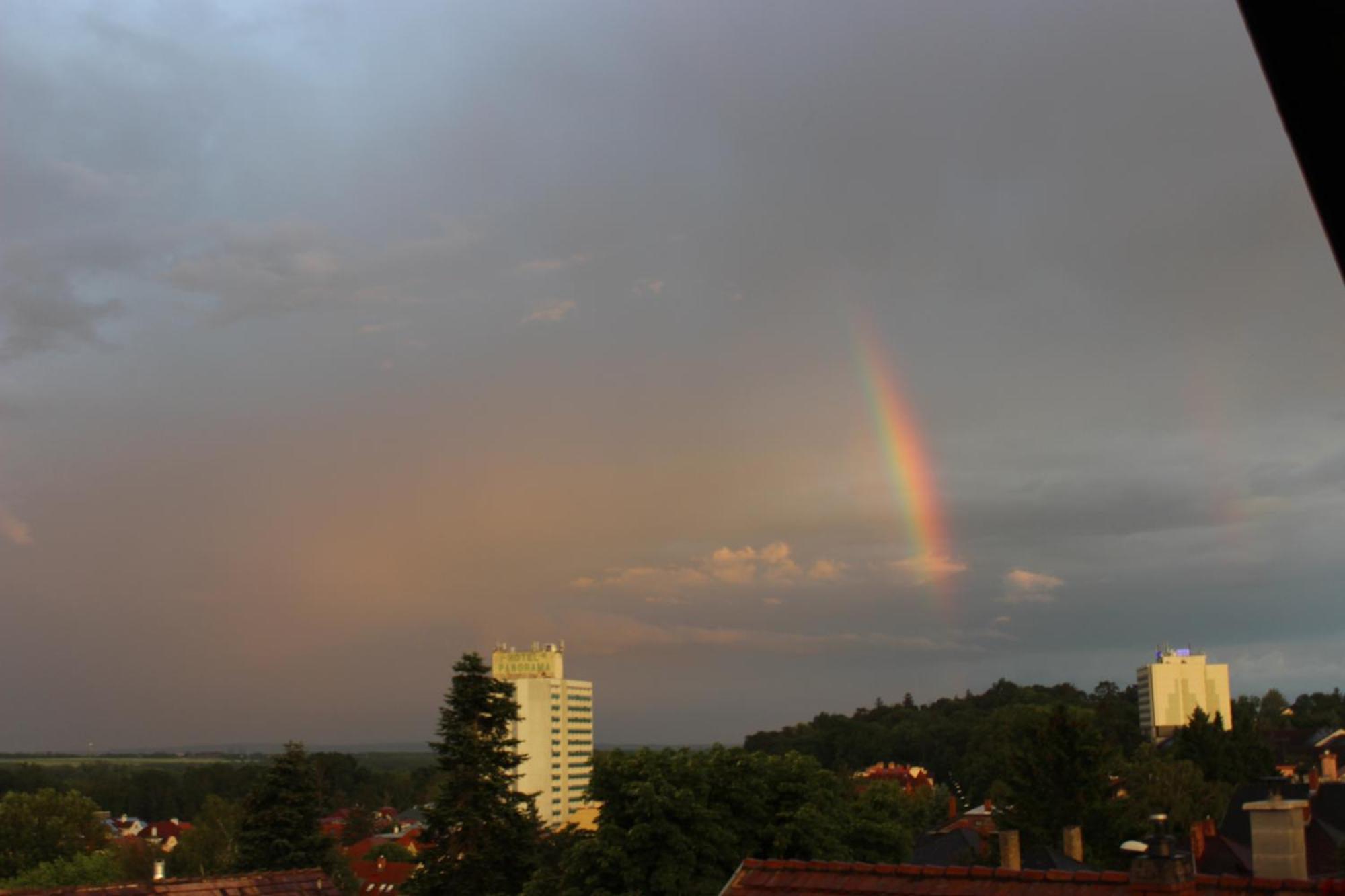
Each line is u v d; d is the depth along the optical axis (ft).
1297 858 91.61
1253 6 15.79
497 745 219.20
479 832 213.87
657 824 186.39
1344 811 278.05
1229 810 298.15
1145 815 330.54
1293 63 15.78
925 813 478.18
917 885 70.79
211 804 399.24
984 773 552.41
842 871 73.92
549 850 220.84
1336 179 15.81
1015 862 120.98
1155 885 62.13
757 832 203.51
